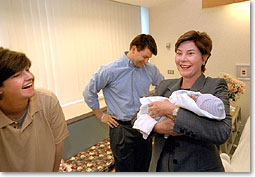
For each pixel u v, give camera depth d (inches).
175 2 104.7
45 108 38.6
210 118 27.6
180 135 32.8
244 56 90.2
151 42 58.5
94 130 88.4
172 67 113.5
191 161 31.7
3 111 34.7
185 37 32.5
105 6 97.0
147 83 66.7
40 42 74.7
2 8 63.9
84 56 90.7
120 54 108.6
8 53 30.9
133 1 102.2
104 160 78.9
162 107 31.4
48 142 40.4
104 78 60.8
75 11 84.5
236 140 89.0
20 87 31.5
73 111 83.3
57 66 81.3
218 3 90.9
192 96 30.7
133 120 38.2
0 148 35.7
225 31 93.1
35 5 72.0
